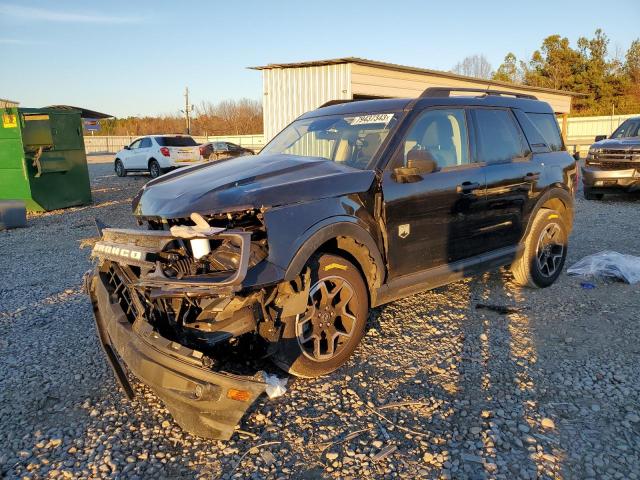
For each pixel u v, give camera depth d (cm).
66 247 848
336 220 347
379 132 421
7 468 278
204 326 304
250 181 345
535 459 278
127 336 300
